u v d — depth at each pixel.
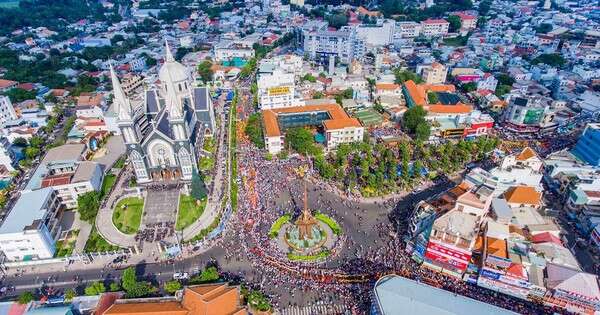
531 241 113.94
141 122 156.38
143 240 125.25
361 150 174.25
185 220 133.00
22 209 122.31
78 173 144.25
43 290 107.69
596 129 158.00
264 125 187.62
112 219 134.25
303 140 173.25
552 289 96.81
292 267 112.94
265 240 124.00
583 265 115.12
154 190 146.38
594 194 132.88
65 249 122.00
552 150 177.62
